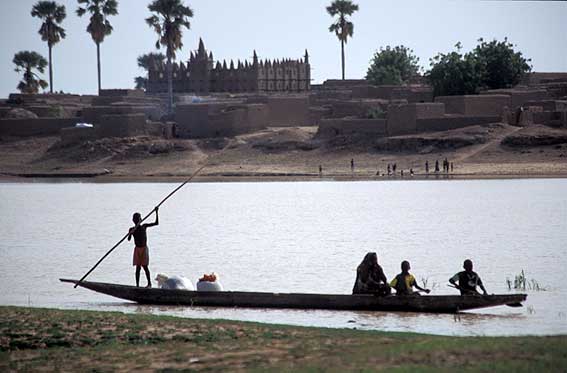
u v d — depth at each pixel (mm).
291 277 113750
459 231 172750
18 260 135625
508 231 170125
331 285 106562
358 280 87375
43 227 198625
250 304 88062
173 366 58438
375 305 85562
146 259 94875
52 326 71688
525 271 115250
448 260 128125
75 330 70375
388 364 55000
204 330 69938
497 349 57906
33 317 75125
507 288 101062
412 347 59312
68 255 142375
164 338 67438
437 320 80438
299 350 61500
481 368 52969
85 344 66812
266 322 79625
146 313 81875
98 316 75812
